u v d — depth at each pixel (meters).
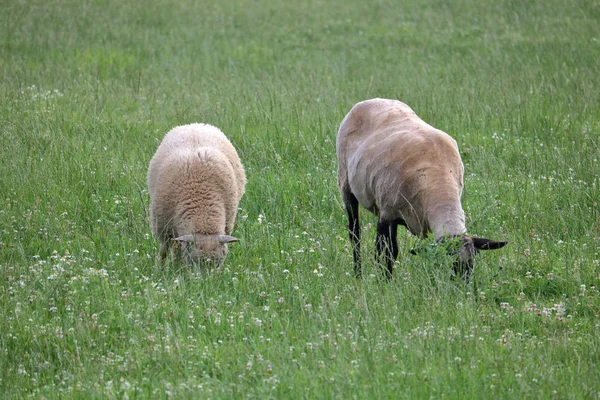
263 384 15.10
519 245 23.03
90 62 48.00
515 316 18.92
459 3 72.50
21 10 63.47
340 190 24.06
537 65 46.94
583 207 25.75
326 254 22.36
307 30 65.12
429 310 18.55
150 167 23.86
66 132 32.22
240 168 24.80
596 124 35.19
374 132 22.36
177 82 43.50
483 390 14.99
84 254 22.73
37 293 19.28
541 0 68.50
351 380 15.23
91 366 16.17
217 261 20.80
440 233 19.09
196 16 70.25
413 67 49.12
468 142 32.53
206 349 16.89
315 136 32.75
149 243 23.69
